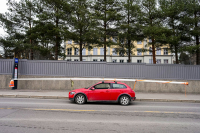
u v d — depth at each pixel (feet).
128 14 53.21
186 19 45.34
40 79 43.55
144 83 46.62
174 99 34.96
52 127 15.94
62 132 14.60
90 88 29.22
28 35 55.98
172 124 17.83
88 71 47.88
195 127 16.84
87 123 17.56
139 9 49.06
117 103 30.89
